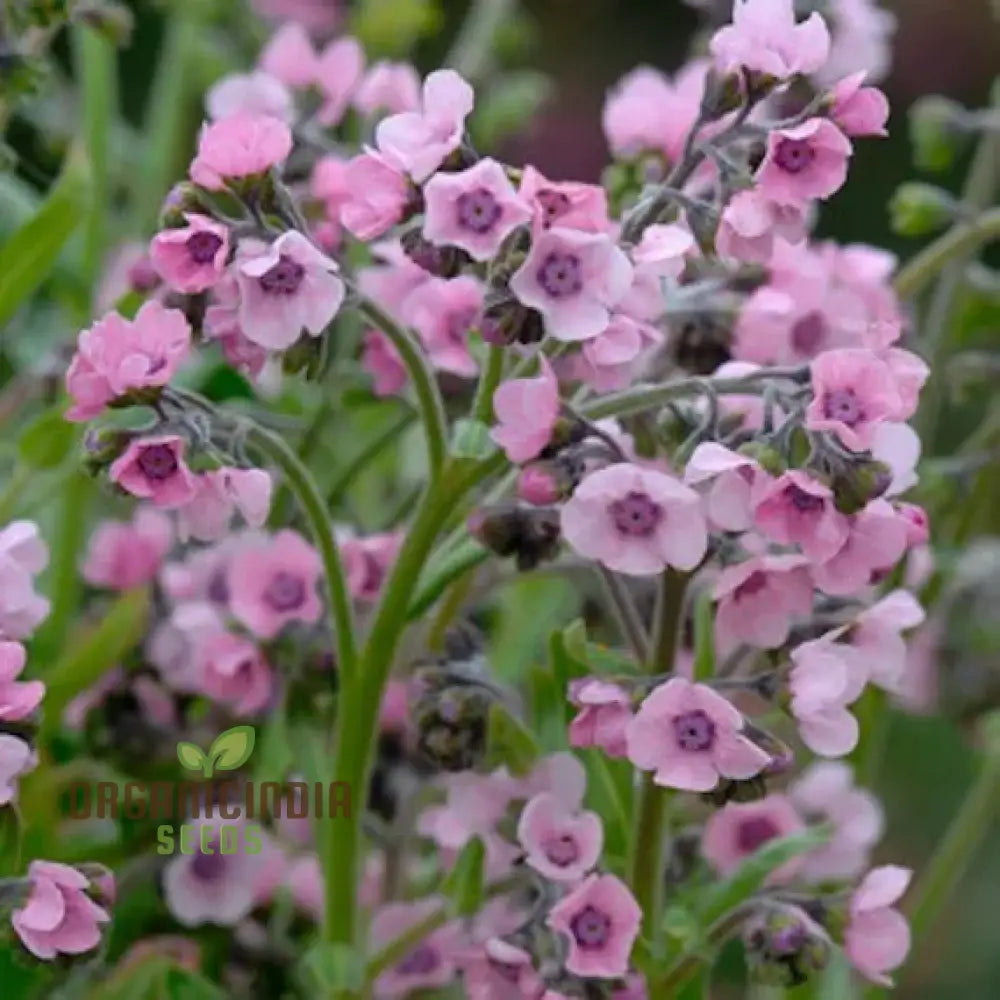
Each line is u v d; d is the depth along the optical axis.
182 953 0.57
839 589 0.51
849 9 0.58
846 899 0.53
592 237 0.50
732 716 0.51
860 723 0.59
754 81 0.51
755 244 0.52
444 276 0.51
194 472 0.51
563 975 0.52
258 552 0.55
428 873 0.58
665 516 0.51
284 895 0.57
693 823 0.56
